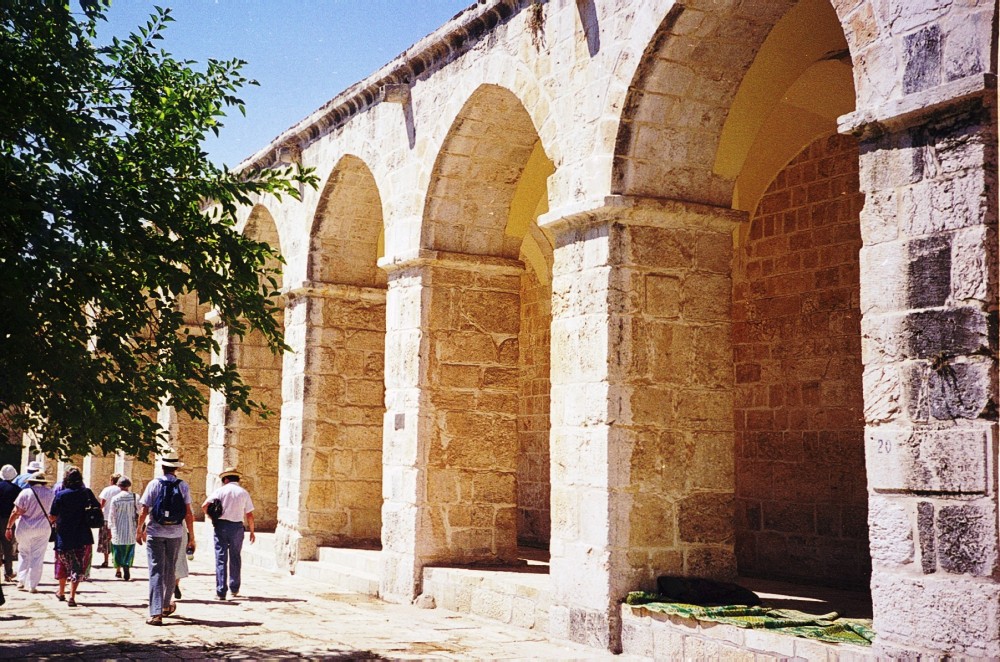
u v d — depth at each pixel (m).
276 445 18.22
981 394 5.91
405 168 12.52
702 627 7.78
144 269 7.45
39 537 12.86
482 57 11.09
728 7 8.48
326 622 10.25
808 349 11.71
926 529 6.11
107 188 7.16
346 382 15.20
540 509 16.39
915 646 6.11
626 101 8.91
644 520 8.79
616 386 8.83
